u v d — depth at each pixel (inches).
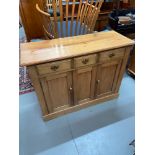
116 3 100.4
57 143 54.2
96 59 51.6
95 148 52.5
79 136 56.3
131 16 83.7
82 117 63.6
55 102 58.1
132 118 63.1
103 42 53.0
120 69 61.2
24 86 79.7
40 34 116.9
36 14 105.3
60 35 63.9
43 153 51.4
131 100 71.6
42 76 47.0
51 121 61.9
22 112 65.7
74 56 45.8
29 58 43.4
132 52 77.5
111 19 80.5
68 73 50.8
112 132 57.6
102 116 64.1
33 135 56.9
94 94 64.7
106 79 61.9
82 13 64.4
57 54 45.5
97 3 62.6
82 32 68.3
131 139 55.0
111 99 71.7
